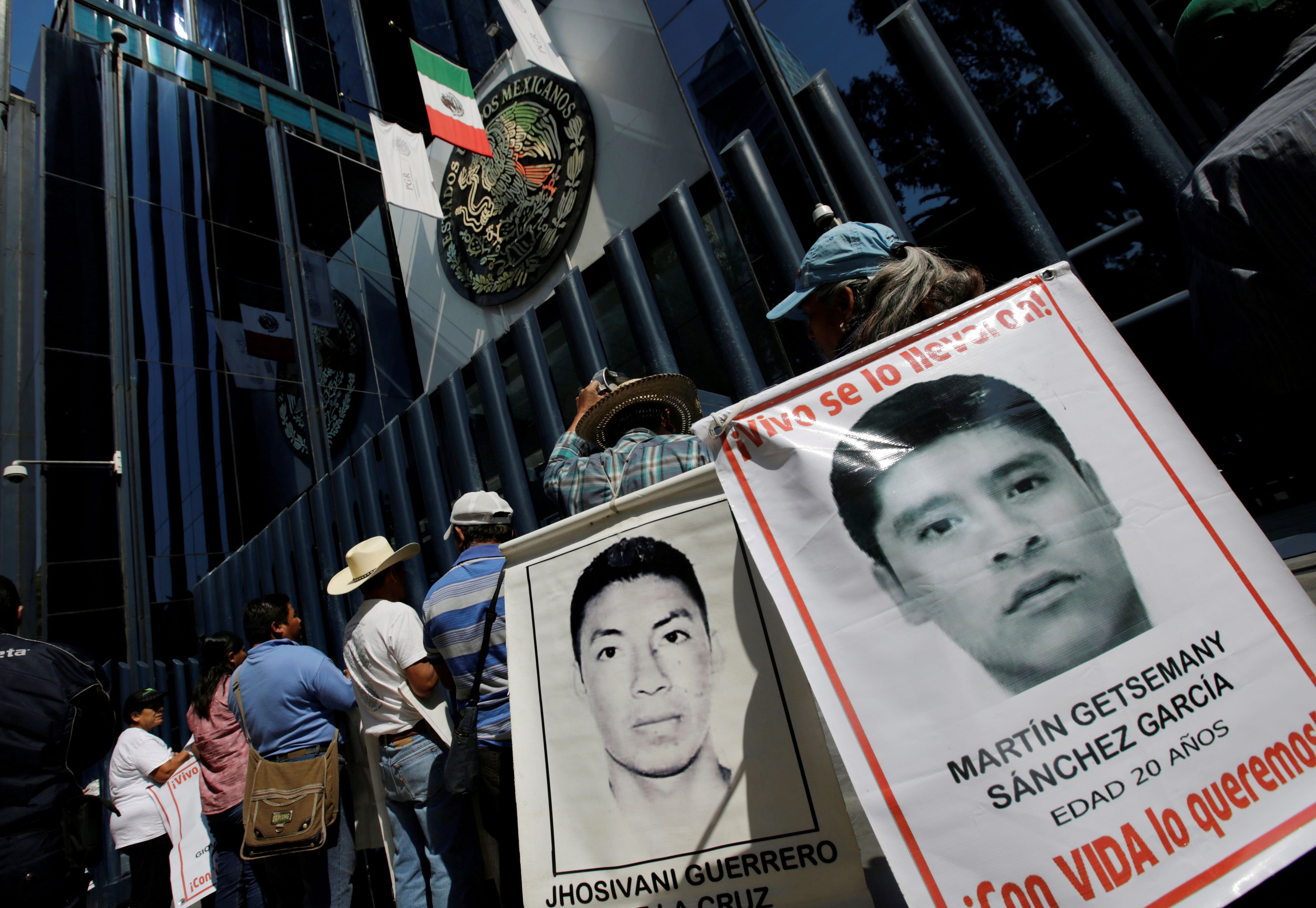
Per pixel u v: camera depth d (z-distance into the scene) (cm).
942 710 81
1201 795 75
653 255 803
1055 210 420
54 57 1043
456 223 1103
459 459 466
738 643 118
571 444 192
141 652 841
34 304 965
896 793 79
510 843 170
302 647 274
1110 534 85
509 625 142
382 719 231
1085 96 247
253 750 258
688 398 200
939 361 98
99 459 893
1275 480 282
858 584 88
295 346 1132
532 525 425
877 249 126
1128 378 94
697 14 590
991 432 92
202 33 1284
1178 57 102
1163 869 72
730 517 125
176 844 367
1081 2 279
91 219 995
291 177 1245
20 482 844
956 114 277
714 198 720
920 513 89
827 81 326
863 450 94
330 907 243
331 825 249
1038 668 80
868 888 101
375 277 1276
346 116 1443
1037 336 98
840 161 314
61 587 821
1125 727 77
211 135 1172
